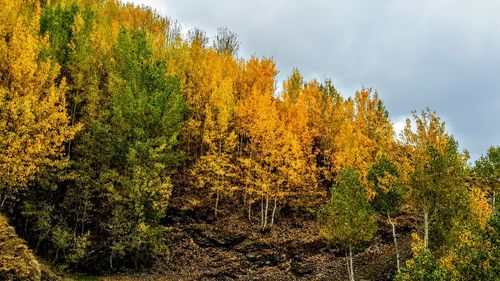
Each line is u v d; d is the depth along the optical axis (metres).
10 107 22.30
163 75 30.88
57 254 25.28
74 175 26.77
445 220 21.67
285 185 36.66
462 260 14.94
